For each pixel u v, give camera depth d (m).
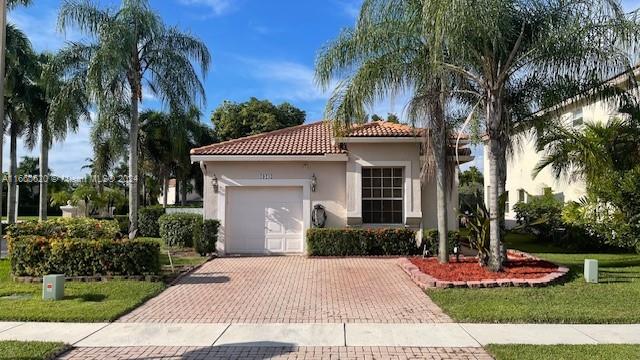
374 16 12.97
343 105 13.27
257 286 11.54
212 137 40.56
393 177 17.45
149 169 36.00
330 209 17.45
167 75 22.25
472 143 14.91
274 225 17.61
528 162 26.89
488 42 11.67
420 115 13.59
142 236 26.72
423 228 17.27
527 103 13.68
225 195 17.45
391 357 6.61
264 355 6.72
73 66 22.25
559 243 20.72
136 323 8.38
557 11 11.63
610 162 16.17
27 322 8.39
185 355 6.73
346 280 12.23
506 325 8.15
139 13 21.39
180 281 12.17
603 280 11.68
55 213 53.75
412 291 10.88
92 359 6.57
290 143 18.50
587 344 7.06
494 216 12.41
